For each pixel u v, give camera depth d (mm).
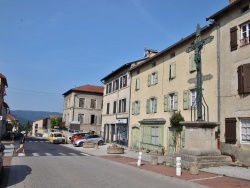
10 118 83375
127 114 32250
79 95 53594
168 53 24578
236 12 16969
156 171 13422
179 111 21547
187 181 10898
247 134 15352
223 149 16703
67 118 55531
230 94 16703
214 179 11328
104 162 17188
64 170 13078
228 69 17078
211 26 19016
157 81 26000
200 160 14508
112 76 39094
